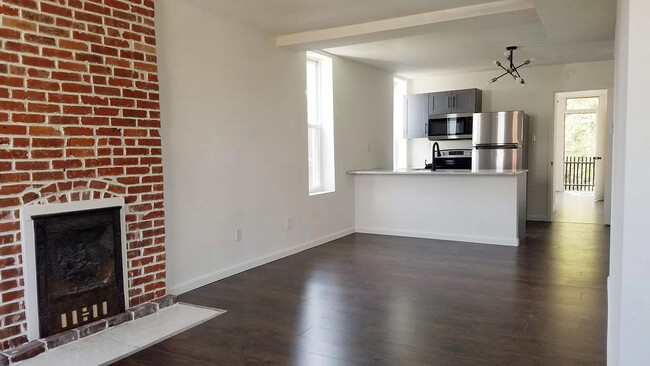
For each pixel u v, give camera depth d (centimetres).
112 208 313
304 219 547
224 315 330
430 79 825
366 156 690
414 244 568
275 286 399
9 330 261
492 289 379
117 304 318
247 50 453
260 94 472
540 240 584
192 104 393
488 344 272
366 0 378
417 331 295
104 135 310
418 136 802
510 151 706
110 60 314
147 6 339
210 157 412
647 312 129
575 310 327
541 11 382
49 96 278
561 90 725
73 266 292
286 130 513
